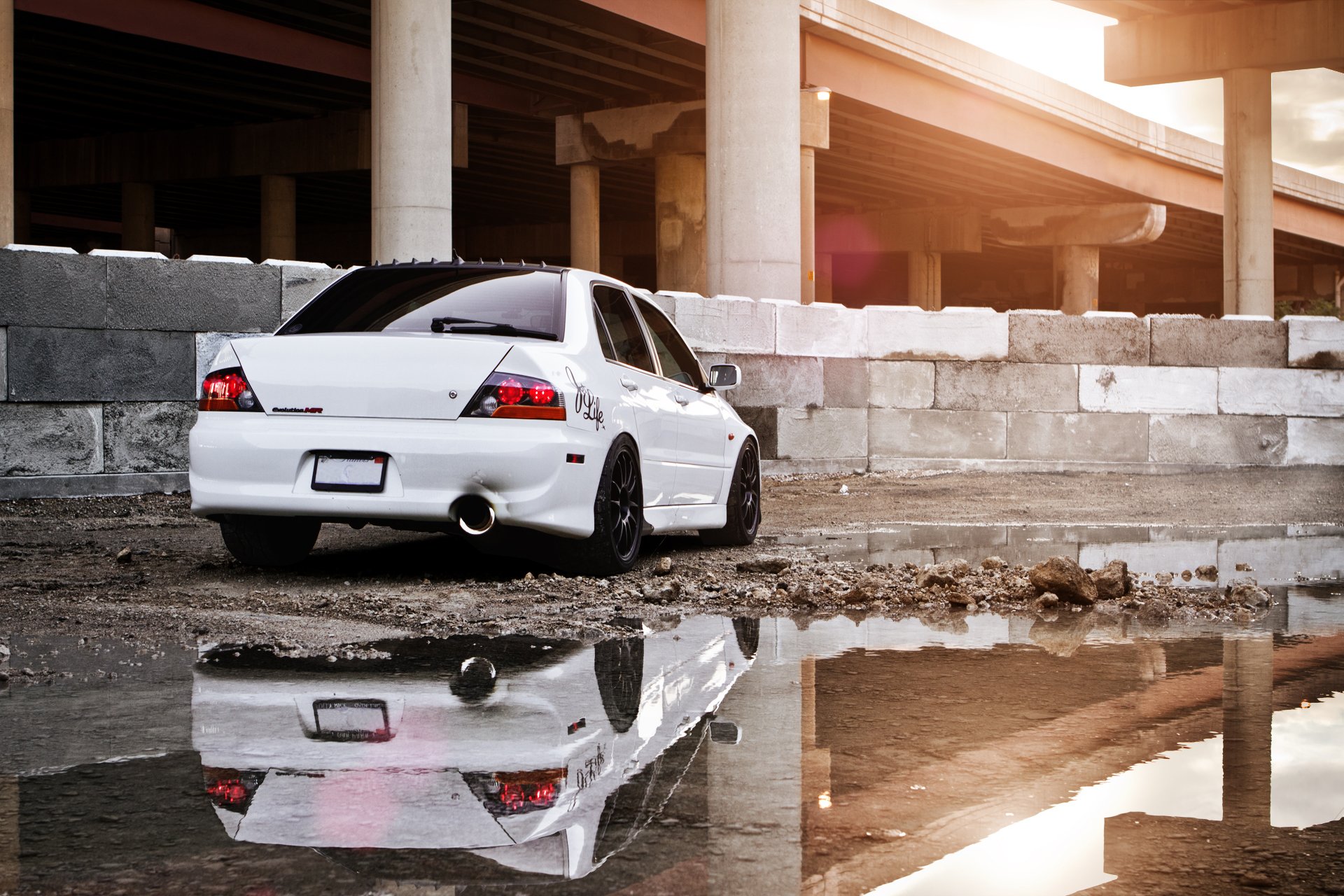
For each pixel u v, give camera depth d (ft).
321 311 19.93
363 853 7.26
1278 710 11.19
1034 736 10.18
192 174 131.23
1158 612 17.06
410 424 17.97
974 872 7.06
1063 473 45.11
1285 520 31.09
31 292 29.30
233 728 10.18
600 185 155.74
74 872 6.97
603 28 95.76
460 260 21.03
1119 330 46.01
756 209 59.36
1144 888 6.88
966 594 17.87
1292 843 7.60
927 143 135.54
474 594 17.62
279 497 18.19
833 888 6.81
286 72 104.01
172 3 89.35
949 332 45.27
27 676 12.10
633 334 22.09
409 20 56.75
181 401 31.50
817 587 18.42
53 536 23.99
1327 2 114.73
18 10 81.66
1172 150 165.89
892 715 10.87
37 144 139.95
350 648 13.73
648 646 14.10
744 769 9.09
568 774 8.91
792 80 59.82
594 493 18.98
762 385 42.39
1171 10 120.57
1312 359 47.03
